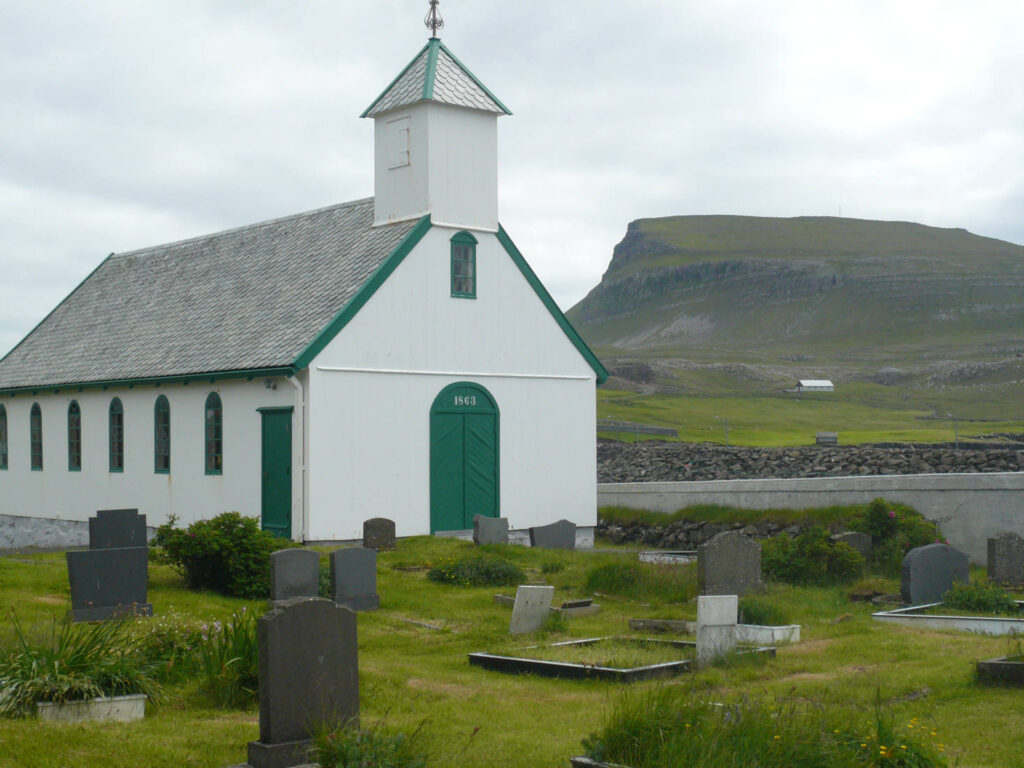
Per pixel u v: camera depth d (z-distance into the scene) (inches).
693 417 3959.2
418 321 1216.2
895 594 877.2
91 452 1466.5
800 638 698.8
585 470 1370.6
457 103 1245.7
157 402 1342.3
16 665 489.4
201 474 1269.7
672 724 412.5
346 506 1150.3
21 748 418.0
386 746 407.5
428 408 1221.7
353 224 1342.3
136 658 527.8
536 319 1327.5
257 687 520.7
